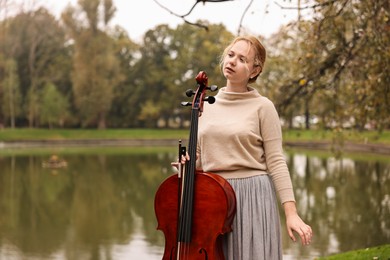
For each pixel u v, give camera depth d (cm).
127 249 1030
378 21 676
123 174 2458
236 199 270
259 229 268
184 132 5859
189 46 5869
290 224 263
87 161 3172
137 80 6166
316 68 805
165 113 6297
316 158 3022
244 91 280
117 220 1348
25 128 5475
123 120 6122
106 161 3167
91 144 5212
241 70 272
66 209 1537
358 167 2420
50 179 2292
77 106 5503
